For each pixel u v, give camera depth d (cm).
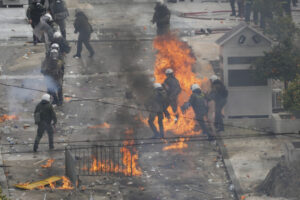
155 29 10444
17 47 9494
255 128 7012
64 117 7300
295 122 6800
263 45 6962
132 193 5616
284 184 5497
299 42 7812
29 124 7119
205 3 12150
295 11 11006
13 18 10656
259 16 10400
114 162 6247
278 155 6316
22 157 6325
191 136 6838
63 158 6334
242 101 7069
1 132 6875
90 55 9094
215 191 5684
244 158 6275
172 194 5612
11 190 5547
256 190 5609
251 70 7000
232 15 11006
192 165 6216
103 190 5616
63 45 8125
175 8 11712
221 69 7162
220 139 6750
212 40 9700
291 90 6681
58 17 9462
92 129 6994
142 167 6166
